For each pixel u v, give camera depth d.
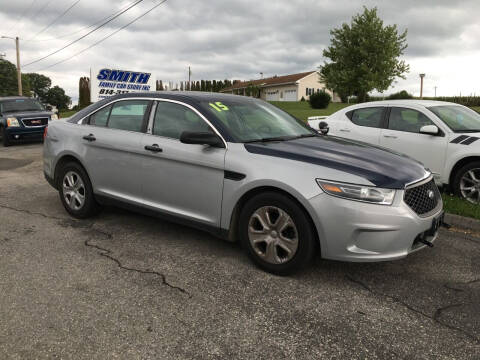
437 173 6.29
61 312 2.96
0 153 12.46
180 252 4.11
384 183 3.25
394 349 2.59
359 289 3.38
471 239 4.63
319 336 2.71
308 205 3.26
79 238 4.49
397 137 6.76
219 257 4.00
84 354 2.49
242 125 4.09
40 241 4.39
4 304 3.05
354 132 7.35
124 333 2.71
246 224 3.69
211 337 2.69
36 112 15.23
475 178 5.88
